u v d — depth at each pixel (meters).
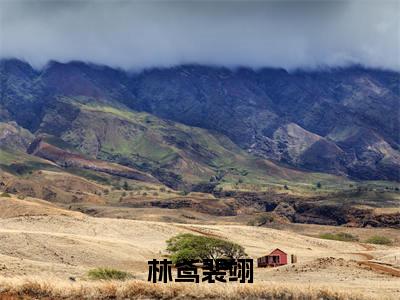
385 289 50.72
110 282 39.12
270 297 37.44
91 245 105.94
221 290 37.47
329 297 37.91
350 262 79.81
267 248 152.12
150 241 139.75
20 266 59.84
